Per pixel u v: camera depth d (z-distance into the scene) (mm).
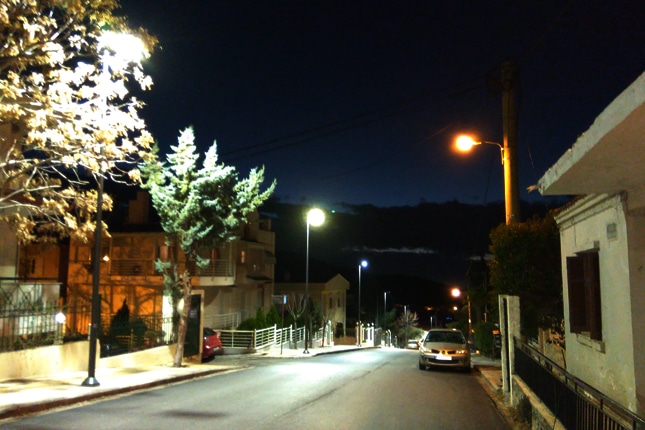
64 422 9969
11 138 12828
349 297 77312
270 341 37562
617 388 7910
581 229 9703
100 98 11000
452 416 11258
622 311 7629
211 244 21172
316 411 11305
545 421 8086
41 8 10383
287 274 59344
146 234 34219
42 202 14266
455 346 21438
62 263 35469
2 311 15211
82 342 17531
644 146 5277
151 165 17641
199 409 11414
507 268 14766
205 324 37250
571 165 6027
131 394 13781
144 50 10820
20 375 14922
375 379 17359
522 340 11477
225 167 20734
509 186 16125
